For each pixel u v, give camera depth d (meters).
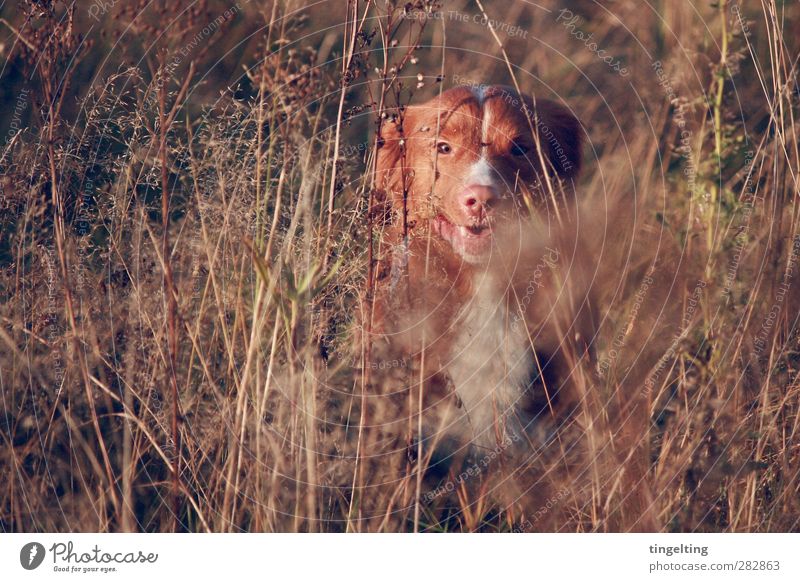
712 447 4.70
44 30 5.08
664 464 4.70
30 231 5.21
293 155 4.86
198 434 4.64
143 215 4.87
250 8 6.64
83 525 4.33
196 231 5.05
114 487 4.58
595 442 4.66
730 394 4.82
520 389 5.38
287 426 4.42
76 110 5.58
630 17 8.44
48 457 4.49
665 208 6.14
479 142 5.54
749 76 6.76
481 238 5.31
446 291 5.34
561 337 5.01
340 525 4.57
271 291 4.17
